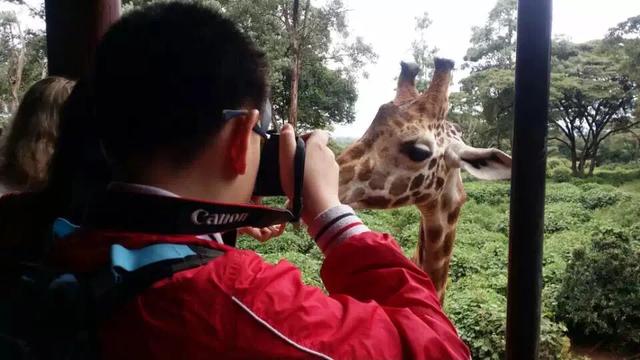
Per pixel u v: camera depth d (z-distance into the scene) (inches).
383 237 34.9
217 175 29.5
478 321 221.9
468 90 717.9
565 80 729.6
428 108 102.9
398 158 99.9
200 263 27.3
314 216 34.4
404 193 100.9
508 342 59.9
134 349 25.7
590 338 275.9
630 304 258.5
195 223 27.6
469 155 102.5
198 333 25.4
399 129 100.4
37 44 845.2
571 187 624.7
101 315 25.9
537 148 56.3
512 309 59.0
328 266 33.9
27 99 65.4
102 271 26.7
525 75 55.8
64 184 32.9
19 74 776.9
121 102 27.7
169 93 27.2
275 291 26.7
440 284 110.2
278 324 25.8
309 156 35.3
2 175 64.2
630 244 275.0
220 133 28.9
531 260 57.6
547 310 254.7
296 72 610.9
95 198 29.0
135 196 26.8
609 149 1031.6
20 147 63.5
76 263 27.8
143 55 27.6
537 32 54.6
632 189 684.7
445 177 105.2
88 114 30.7
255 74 29.9
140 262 26.5
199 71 27.5
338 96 760.3
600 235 275.9
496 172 99.8
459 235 361.7
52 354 26.5
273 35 597.6
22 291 27.7
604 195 538.9
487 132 709.9
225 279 26.5
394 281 32.3
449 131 108.6
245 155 29.3
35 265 29.5
